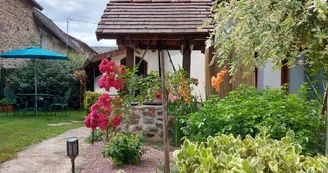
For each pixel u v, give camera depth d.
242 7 2.21
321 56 2.48
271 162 1.71
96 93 10.18
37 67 12.00
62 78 12.66
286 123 3.18
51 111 11.28
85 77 12.72
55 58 10.16
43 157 4.75
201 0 6.62
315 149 3.03
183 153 1.97
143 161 4.38
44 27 14.92
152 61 12.68
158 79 4.16
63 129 7.53
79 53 16.05
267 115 3.22
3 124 7.98
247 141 2.24
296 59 2.77
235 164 1.68
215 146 2.18
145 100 4.53
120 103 4.41
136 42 6.27
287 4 1.96
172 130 5.66
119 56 11.78
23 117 9.84
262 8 2.13
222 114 3.52
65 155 4.88
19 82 11.68
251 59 2.54
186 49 6.22
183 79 4.72
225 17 2.44
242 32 2.32
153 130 5.72
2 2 10.86
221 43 2.77
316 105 3.44
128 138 4.48
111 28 5.53
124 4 6.49
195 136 3.58
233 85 6.20
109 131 5.06
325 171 1.65
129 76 4.37
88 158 4.62
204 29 5.38
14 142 5.77
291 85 4.98
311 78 4.20
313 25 2.09
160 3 6.53
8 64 12.16
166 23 5.69
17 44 12.37
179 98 5.19
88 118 4.71
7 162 4.46
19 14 12.48
